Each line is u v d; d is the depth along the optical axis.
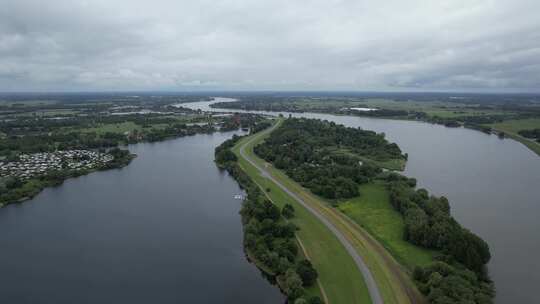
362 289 106.50
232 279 122.62
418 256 125.25
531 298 106.88
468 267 115.62
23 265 132.62
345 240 137.12
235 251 140.62
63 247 145.00
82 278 124.38
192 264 131.88
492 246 137.62
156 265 131.62
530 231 150.12
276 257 122.12
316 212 164.62
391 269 116.81
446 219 140.38
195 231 157.50
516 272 120.19
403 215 158.00
